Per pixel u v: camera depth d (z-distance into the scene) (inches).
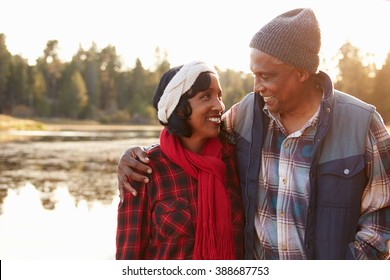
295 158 84.3
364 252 82.1
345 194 81.7
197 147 89.7
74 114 2679.6
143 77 2997.0
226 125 93.7
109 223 320.8
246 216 86.8
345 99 85.4
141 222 88.4
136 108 2751.0
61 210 368.8
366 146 82.2
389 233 84.0
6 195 438.9
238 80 1362.0
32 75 2674.7
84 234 286.4
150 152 89.7
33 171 605.3
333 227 82.0
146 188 88.5
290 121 85.8
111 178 553.9
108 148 957.8
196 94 84.4
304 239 83.4
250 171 86.9
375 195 83.2
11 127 1691.7
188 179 87.7
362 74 463.8
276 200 85.7
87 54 3070.9
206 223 85.2
